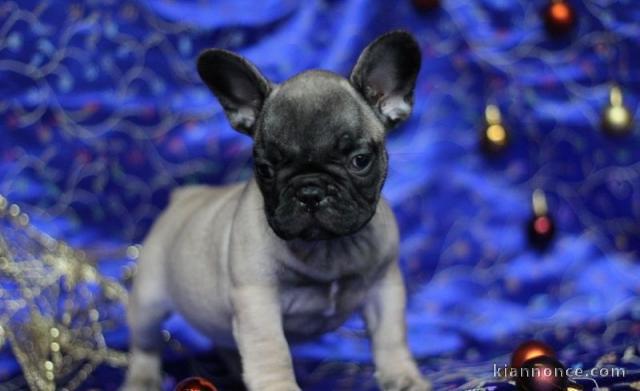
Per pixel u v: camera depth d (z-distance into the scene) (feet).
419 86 4.14
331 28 4.09
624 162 4.17
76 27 3.97
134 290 3.51
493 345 3.81
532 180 4.17
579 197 4.17
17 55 3.94
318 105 2.86
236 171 4.07
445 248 4.14
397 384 3.01
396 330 3.09
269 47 4.06
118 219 4.02
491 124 4.09
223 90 3.10
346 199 2.85
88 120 4.00
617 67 4.17
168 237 3.48
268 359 2.96
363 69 2.99
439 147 4.15
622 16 4.15
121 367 3.65
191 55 4.04
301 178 2.83
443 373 3.40
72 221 3.99
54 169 3.98
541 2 4.16
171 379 3.61
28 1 3.93
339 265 3.01
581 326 3.88
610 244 4.15
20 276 3.60
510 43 4.15
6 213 3.75
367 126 2.92
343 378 3.59
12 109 3.94
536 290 4.11
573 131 4.17
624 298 4.06
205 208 3.39
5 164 3.95
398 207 4.11
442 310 4.06
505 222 4.16
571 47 4.17
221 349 3.60
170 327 3.88
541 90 4.16
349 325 3.93
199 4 4.04
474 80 4.15
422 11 4.10
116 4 3.99
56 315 3.62
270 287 3.00
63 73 3.97
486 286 4.11
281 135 2.85
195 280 3.28
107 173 4.01
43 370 3.46
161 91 4.03
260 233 3.00
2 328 3.50
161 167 4.04
